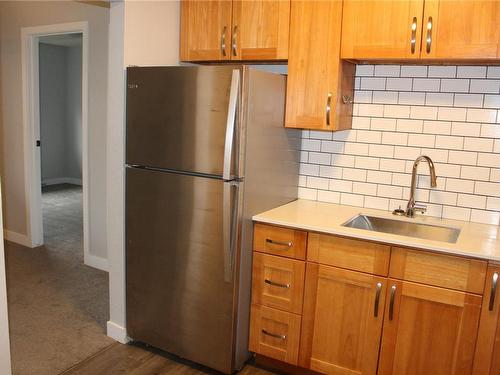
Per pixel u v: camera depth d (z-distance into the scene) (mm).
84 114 3873
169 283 2521
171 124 2373
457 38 2107
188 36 2797
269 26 2539
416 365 2127
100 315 3107
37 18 4066
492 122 2393
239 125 2205
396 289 2107
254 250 2426
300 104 2506
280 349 2432
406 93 2568
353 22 2320
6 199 4609
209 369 2539
